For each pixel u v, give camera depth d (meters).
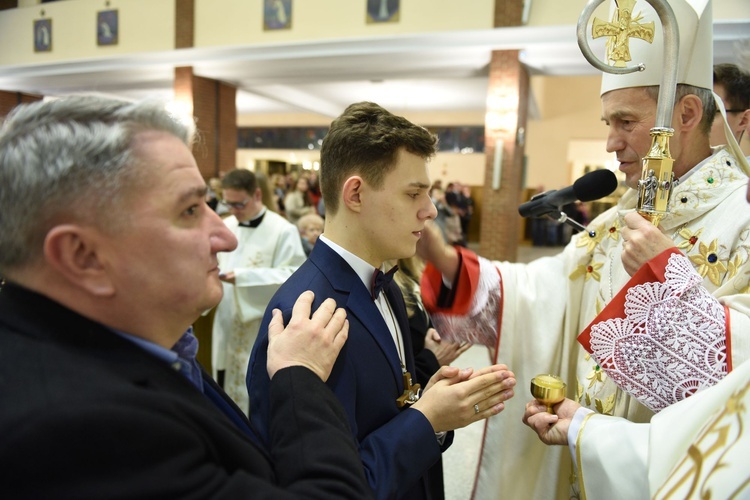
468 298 1.30
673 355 0.84
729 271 0.96
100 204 0.54
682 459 0.58
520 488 1.29
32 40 8.32
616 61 0.97
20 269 0.57
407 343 1.07
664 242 0.88
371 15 6.33
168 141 0.60
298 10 6.70
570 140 12.80
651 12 1.00
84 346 0.56
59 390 0.48
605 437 0.84
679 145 1.05
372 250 0.91
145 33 7.58
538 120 12.59
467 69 6.56
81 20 7.96
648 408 0.91
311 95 10.89
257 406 0.82
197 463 0.53
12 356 0.52
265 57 6.87
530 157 12.98
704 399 0.68
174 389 0.60
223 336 2.47
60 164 0.53
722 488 0.51
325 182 0.94
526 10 5.54
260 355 0.83
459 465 2.46
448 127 13.21
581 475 0.85
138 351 0.59
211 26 7.18
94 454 0.46
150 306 0.60
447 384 0.88
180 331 0.66
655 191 0.90
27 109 0.57
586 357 1.19
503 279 1.31
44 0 8.57
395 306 1.07
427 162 0.90
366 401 0.85
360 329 0.87
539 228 12.68
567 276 1.30
